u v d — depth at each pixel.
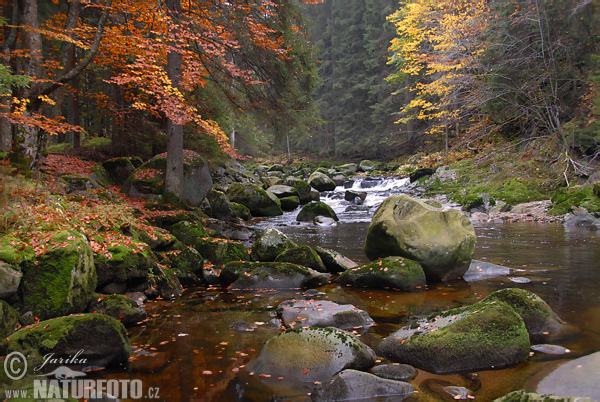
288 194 19.33
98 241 5.25
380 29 34.47
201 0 10.74
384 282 5.65
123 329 3.43
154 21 8.70
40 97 7.34
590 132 13.84
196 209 11.93
